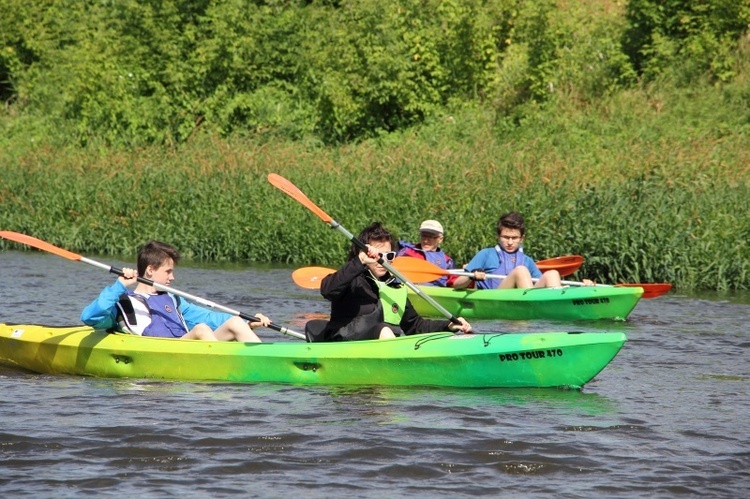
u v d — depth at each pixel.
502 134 71.25
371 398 22.86
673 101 68.62
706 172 52.12
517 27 76.19
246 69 84.00
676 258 45.62
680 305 39.41
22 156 74.06
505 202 50.16
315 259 55.59
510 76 75.62
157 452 18.56
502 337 24.02
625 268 46.19
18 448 18.77
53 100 91.31
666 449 18.94
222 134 81.06
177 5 86.06
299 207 56.25
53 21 100.44
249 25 84.25
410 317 26.27
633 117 67.56
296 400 22.67
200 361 25.09
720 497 16.45
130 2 85.69
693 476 17.41
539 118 69.75
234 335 26.00
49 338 26.61
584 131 67.12
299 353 24.59
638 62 75.44
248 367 24.84
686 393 23.58
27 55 101.62
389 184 55.41
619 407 22.12
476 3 76.38
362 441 19.23
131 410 21.67
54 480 17.09
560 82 73.38
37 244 26.20
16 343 27.16
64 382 24.98
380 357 24.20
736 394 23.52
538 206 49.28
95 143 80.56
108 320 25.94
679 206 47.69
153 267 26.59
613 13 79.50
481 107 75.38
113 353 25.59
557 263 43.34
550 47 73.31
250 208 58.06
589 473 17.56
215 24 83.69
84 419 20.84
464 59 76.94
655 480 17.20
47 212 63.62
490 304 37.97
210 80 83.94
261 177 60.75
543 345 23.44
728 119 65.50
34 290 41.75
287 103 82.56
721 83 69.56
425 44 76.88
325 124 79.56
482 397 23.00
